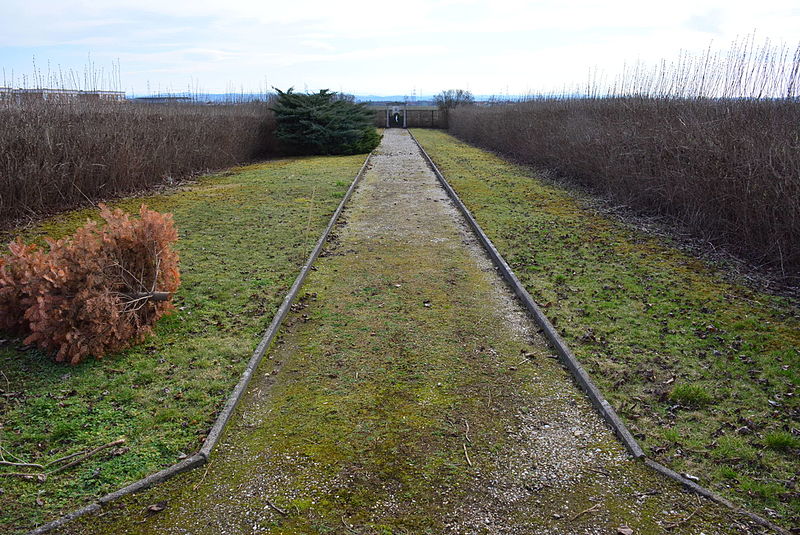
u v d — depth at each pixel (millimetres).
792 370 4773
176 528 3066
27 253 5539
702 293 6691
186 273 7297
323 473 3516
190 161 16562
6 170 10102
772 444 3760
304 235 9305
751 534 3023
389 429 3979
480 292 6762
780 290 6840
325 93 24203
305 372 4816
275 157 23406
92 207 11727
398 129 45125
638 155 11664
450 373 4793
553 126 17266
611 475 3508
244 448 3775
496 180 15758
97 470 3516
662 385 4555
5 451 3678
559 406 4301
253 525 3088
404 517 3148
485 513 3184
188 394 4383
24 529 3035
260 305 6203
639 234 9578
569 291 6711
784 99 9500
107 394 4391
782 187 7332
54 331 4797
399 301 6441
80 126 12164
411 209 11609
